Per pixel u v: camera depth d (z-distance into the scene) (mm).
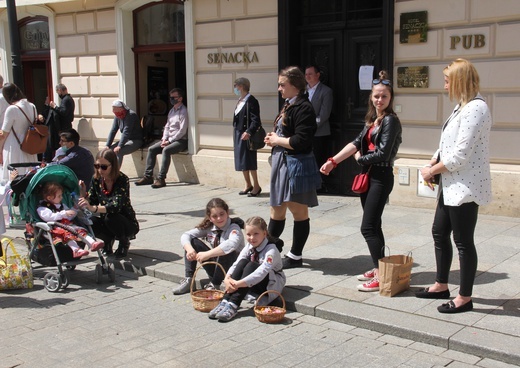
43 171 6035
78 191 6402
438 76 8094
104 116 12547
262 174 10102
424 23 8102
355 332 4738
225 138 10664
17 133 8500
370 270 5906
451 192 4609
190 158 11086
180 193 10305
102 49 12320
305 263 6242
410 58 8312
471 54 7816
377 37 8938
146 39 12008
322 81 9547
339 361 4238
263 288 5215
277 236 6098
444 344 4359
